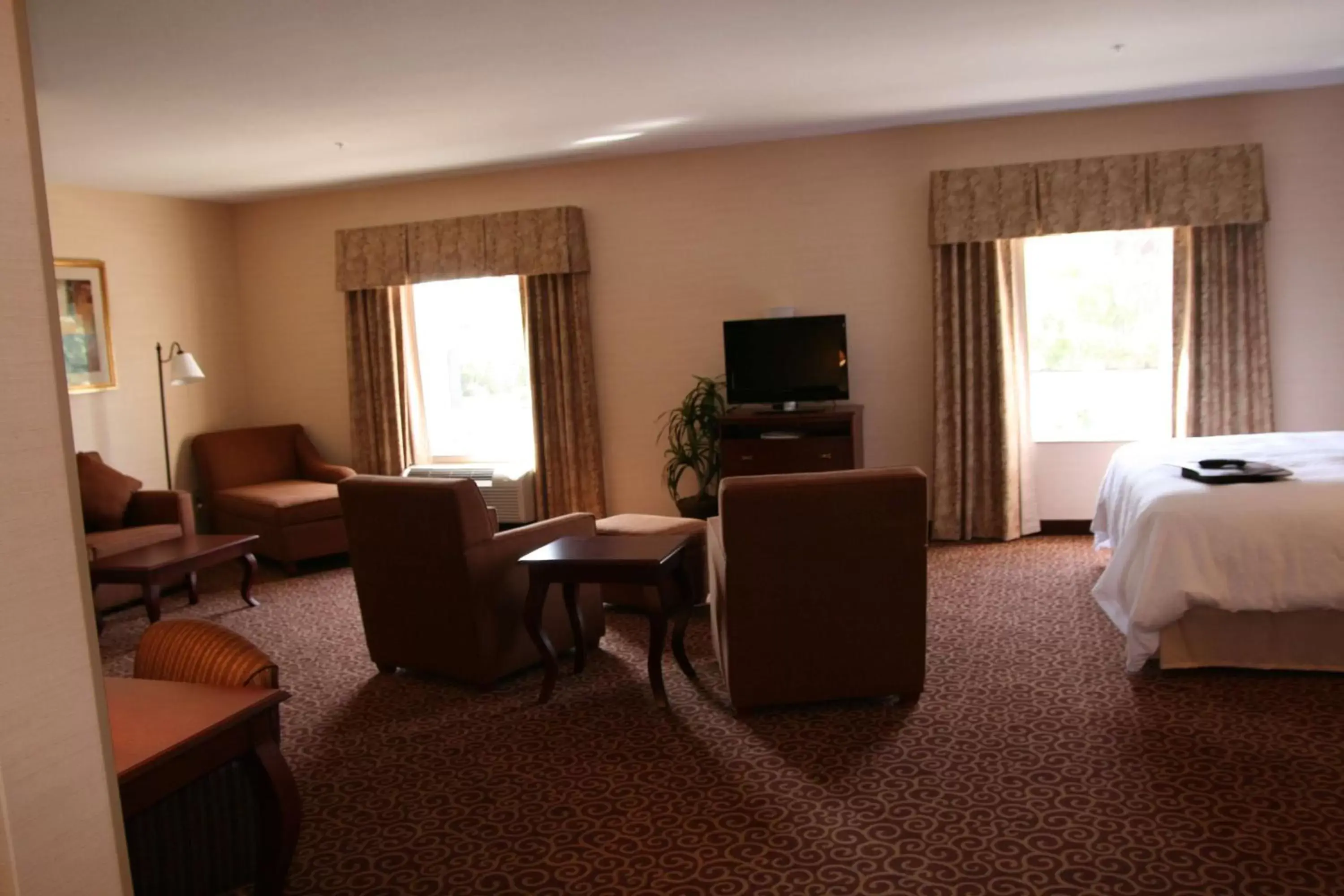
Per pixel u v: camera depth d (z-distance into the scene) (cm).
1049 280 618
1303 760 288
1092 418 620
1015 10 381
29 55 121
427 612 384
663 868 248
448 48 392
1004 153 592
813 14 373
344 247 709
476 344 727
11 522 119
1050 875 235
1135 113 571
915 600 332
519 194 679
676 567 370
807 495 320
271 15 344
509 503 691
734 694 337
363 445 727
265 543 617
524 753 324
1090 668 374
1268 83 529
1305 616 351
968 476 605
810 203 628
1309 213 557
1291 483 358
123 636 487
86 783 129
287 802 219
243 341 756
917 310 617
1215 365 568
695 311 655
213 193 690
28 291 121
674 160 649
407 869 254
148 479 680
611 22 371
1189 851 242
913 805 273
